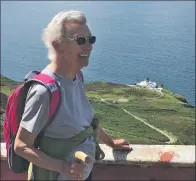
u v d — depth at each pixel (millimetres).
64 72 2760
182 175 3461
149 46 171000
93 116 3078
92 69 131000
